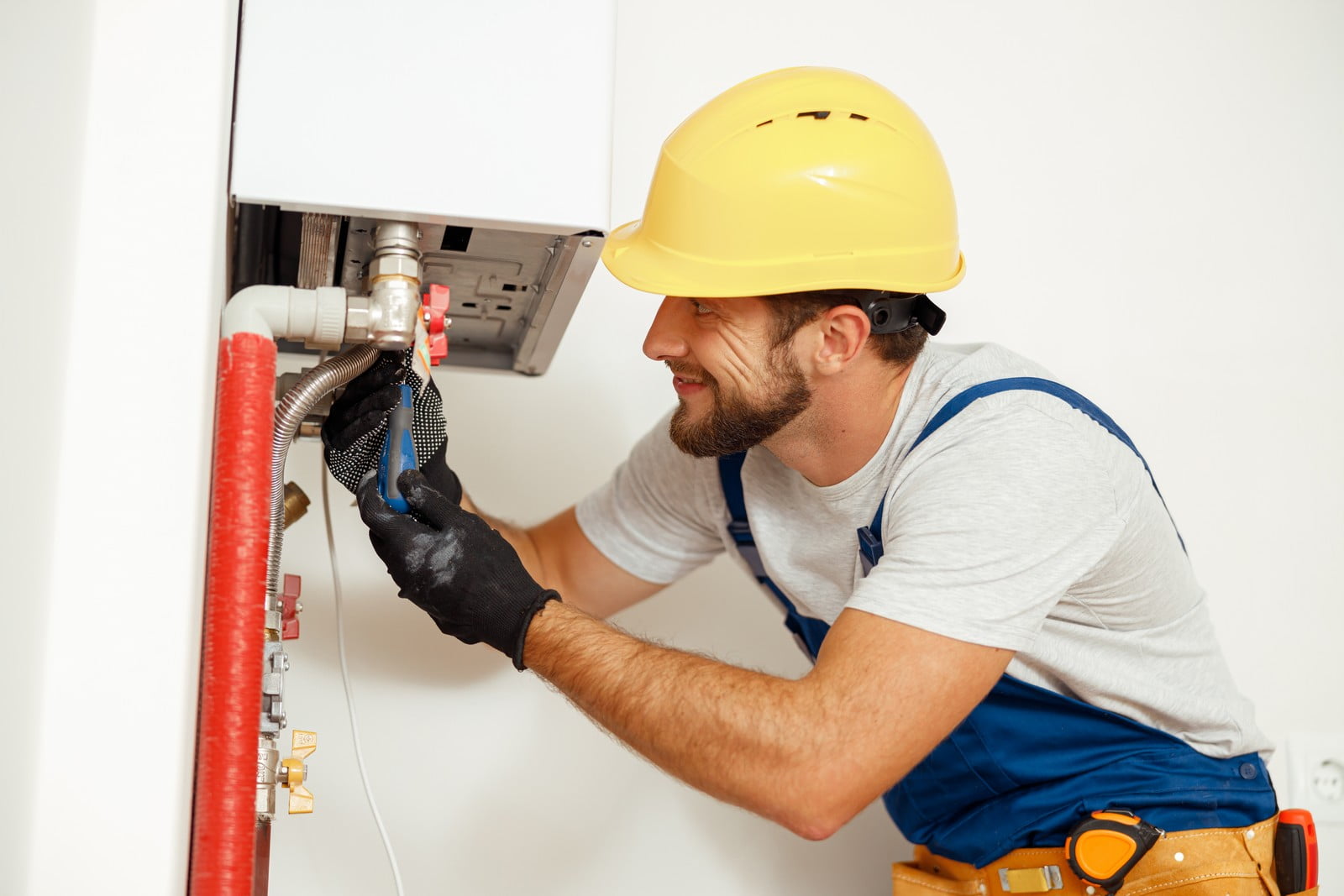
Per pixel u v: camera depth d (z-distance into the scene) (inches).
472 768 54.2
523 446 57.4
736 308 38.8
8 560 19.1
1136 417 64.9
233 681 25.3
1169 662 43.4
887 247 38.6
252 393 26.9
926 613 34.5
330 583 53.0
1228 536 65.6
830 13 63.1
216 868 24.7
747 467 46.9
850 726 33.2
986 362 41.6
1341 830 64.7
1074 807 42.2
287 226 38.9
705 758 33.9
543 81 31.8
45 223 21.3
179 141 25.4
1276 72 69.5
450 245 34.7
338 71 30.5
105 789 22.2
